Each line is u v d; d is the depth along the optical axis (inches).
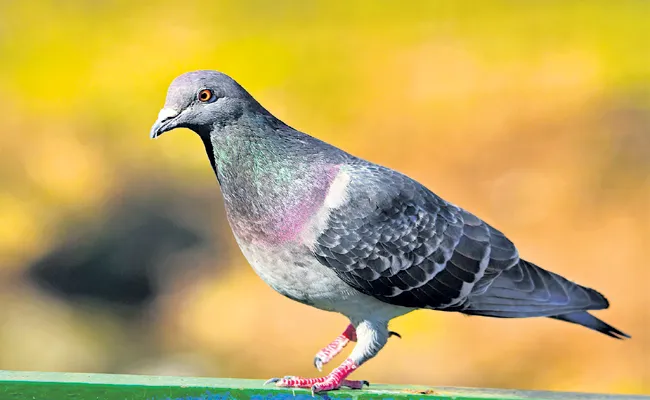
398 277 234.7
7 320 536.7
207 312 553.9
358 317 239.0
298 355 520.1
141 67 748.0
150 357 529.7
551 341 525.0
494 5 864.9
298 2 865.5
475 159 661.9
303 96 738.8
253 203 226.8
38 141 644.7
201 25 823.1
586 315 247.3
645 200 614.9
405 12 860.0
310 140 235.8
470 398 217.6
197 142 650.8
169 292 569.3
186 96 225.9
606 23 824.3
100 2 830.5
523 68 766.5
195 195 611.8
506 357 512.1
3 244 570.6
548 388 492.1
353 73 768.3
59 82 709.3
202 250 590.2
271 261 230.7
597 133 677.9
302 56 789.9
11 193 602.9
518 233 597.0
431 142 684.7
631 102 707.4
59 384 217.0
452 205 248.8
